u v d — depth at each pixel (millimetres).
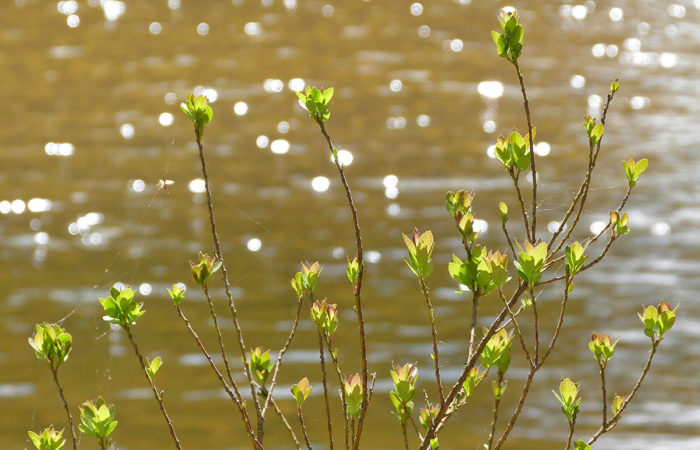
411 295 10734
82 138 17125
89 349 9562
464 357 9227
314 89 2764
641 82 21359
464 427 8211
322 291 10883
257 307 10492
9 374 9055
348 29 25953
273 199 14102
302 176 15188
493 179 14859
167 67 22078
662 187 14414
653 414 8453
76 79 21078
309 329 9961
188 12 27781
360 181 14906
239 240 12469
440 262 11672
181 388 8836
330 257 11898
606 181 14672
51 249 12203
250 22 26688
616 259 11750
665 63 23109
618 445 7977
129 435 7996
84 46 24000
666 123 18203
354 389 2789
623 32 26203
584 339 9727
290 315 10297
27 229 12891
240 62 22547
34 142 16859
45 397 8641
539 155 16094
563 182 14656
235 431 8086
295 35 25250
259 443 2818
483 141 17031
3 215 13398
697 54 24031
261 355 2920
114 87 20469
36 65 22203
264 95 19984
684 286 11008
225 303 10625
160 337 9820
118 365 9266
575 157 15969
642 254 11922
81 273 11430
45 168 15453
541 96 20078
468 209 2633
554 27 26672
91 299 10742
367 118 18422
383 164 15703
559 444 7961
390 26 26281
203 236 12609
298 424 8117
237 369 9188
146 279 11250
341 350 9445
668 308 2828
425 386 8680
